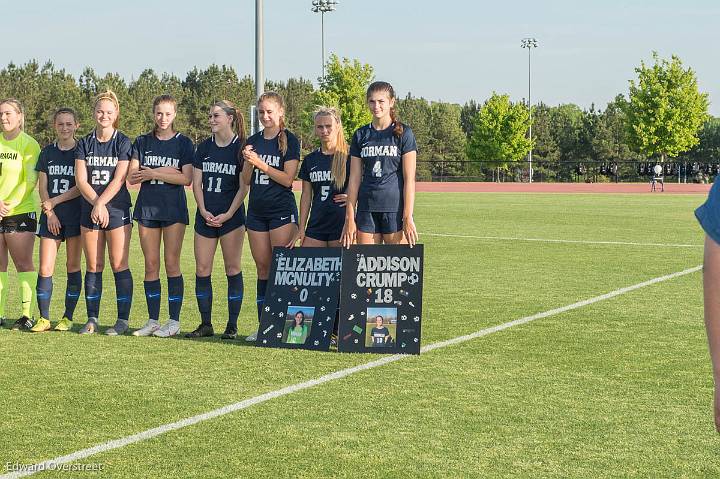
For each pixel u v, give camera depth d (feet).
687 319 27.86
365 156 23.54
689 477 13.79
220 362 21.75
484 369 21.01
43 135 237.66
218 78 317.22
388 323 23.09
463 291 34.19
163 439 15.47
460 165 231.09
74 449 14.92
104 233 25.75
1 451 14.82
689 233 61.21
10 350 23.04
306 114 202.08
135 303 31.48
